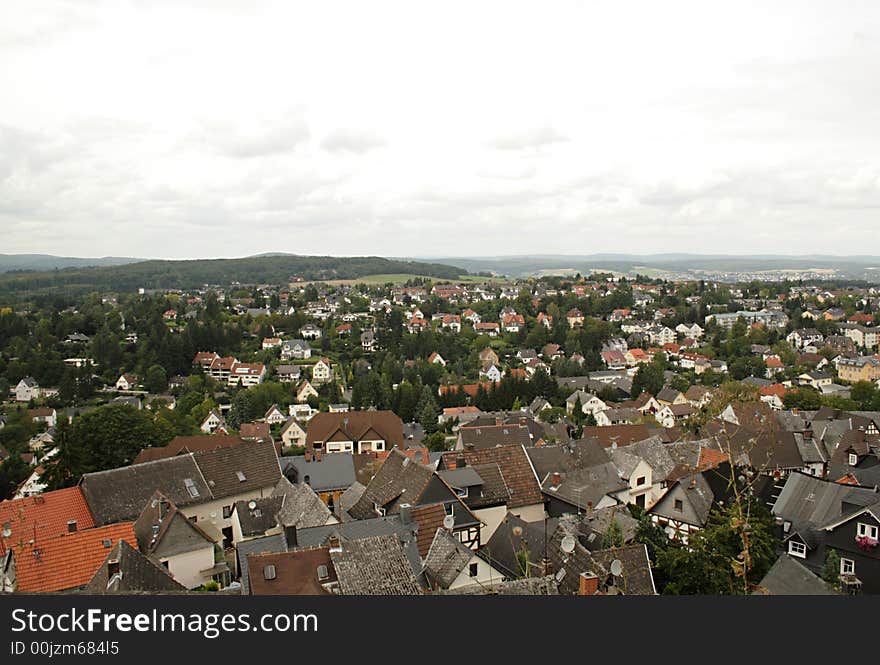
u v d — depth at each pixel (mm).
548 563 31422
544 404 118375
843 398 103812
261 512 46531
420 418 113438
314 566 28422
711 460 55469
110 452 62062
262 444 57094
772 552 32750
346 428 85688
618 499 50062
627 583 29359
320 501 44438
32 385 137625
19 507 42938
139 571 30469
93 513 44938
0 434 104188
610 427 74625
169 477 50312
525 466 50188
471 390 134875
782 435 66500
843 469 57500
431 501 40906
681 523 44156
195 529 40219
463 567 30734
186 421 101188
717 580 29203
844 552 37031
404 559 28172
